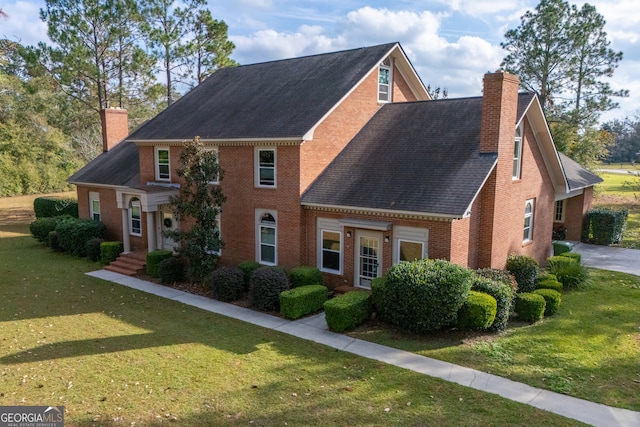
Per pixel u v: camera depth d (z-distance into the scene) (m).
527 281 17.00
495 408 9.41
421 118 19.44
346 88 18.91
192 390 10.17
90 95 37.47
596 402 9.68
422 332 13.55
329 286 18.09
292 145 17.88
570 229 27.84
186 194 18.47
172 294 18.08
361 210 16.41
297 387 10.32
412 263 13.83
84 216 28.98
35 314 15.60
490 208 16.27
